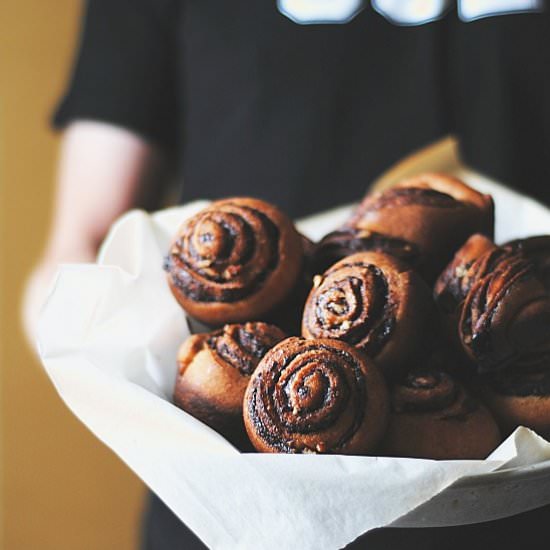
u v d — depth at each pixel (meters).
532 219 0.94
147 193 1.41
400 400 0.70
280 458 0.66
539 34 1.20
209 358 0.73
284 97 1.25
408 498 0.65
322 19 1.24
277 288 0.75
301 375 0.68
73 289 0.77
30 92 1.82
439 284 0.75
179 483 0.68
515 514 0.68
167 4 1.33
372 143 1.24
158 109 1.38
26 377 1.89
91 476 1.93
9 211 1.85
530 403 0.71
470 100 1.22
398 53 1.23
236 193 1.29
